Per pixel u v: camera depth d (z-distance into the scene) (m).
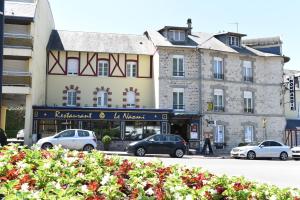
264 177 15.91
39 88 33.44
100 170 6.18
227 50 37.97
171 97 35.62
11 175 5.48
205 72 36.66
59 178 5.50
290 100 38.31
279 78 39.78
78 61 36.34
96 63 36.56
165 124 34.59
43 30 34.50
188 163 20.91
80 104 35.91
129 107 36.25
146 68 37.47
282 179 15.36
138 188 5.13
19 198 4.14
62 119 32.75
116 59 37.00
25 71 31.94
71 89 35.94
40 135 31.80
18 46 30.28
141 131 34.38
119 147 33.81
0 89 10.23
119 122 34.09
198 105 36.19
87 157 7.50
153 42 36.84
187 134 36.12
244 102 38.38
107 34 39.53
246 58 38.91
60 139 25.62
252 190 6.04
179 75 36.16
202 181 6.15
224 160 25.86
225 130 36.94
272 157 31.17
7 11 30.80
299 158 31.84
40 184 5.17
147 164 7.78
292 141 41.31
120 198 5.00
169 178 6.20
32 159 6.77
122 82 36.81
